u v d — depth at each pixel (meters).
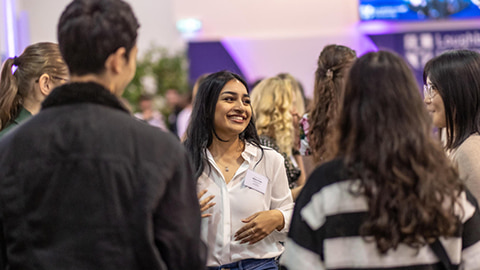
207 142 2.34
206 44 9.27
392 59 1.45
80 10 1.37
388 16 8.91
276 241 2.36
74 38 1.36
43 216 1.32
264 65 9.24
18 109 2.25
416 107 1.42
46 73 2.23
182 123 7.15
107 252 1.30
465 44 8.94
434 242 1.42
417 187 1.36
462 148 2.00
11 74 2.23
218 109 2.31
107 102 1.39
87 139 1.34
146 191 1.33
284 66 9.23
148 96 7.60
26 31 7.01
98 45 1.35
